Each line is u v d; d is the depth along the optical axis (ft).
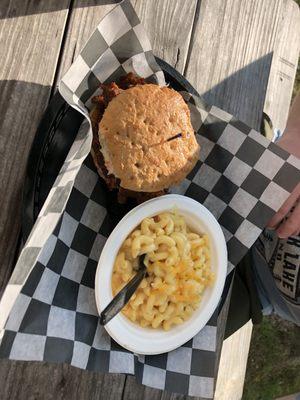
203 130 1.19
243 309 1.49
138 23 1.04
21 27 1.13
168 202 1.10
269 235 1.47
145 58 1.11
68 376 1.16
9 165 1.09
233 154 1.18
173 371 1.14
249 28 1.39
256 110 1.39
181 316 1.14
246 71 1.38
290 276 1.40
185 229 1.14
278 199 1.15
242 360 1.56
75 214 1.09
